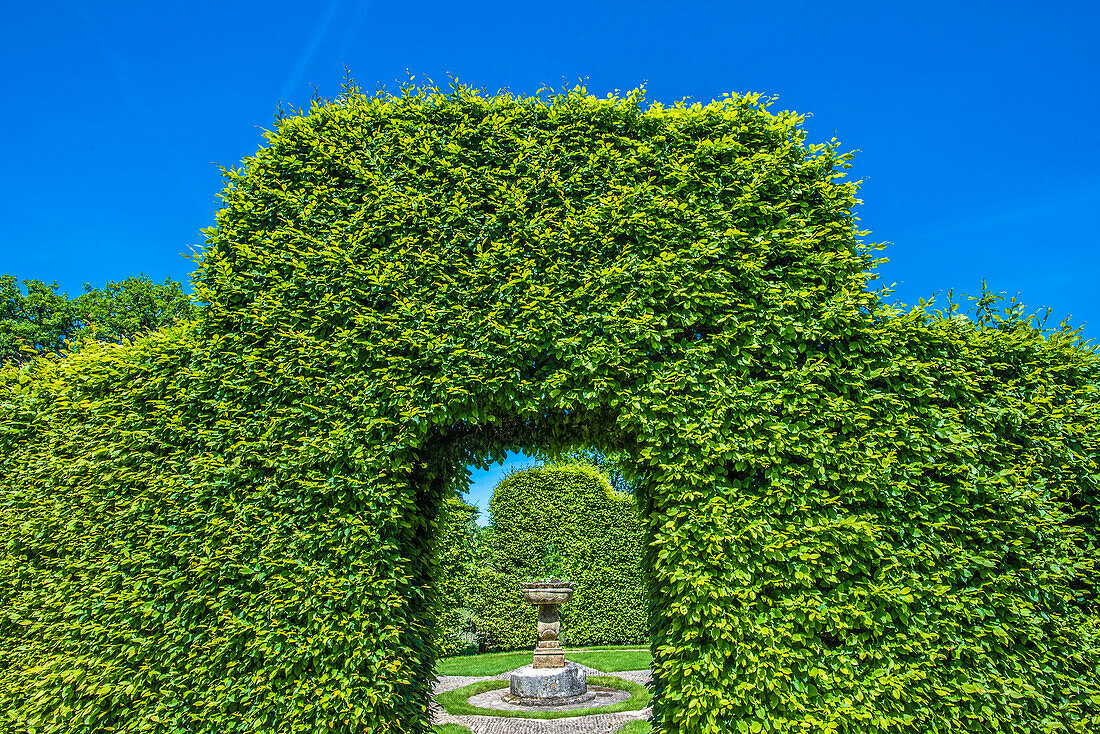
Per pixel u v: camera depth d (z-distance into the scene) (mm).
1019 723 3969
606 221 4941
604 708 9898
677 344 4660
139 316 21500
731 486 4410
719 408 4461
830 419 4473
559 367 4750
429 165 5219
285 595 4332
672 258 4766
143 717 4270
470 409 4664
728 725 4004
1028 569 4195
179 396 4809
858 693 3936
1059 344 4742
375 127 5449
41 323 20109
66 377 5285
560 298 4734
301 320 4887
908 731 3988
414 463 5008
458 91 5512
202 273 5133
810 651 4039
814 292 4742
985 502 4348
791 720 3930
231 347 4883
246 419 4699
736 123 5348
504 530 19484
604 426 5215
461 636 18531
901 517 4305
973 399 4520
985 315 4922
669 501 4496
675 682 4199
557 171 5125
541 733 8820
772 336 4637
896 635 4066
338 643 4199
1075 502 4562
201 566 4398
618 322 4680
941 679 4027
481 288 4805
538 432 5469
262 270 5004
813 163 5117
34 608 4848
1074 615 4191
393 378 4598
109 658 4434
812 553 4141
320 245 5020
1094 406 4535
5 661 4902
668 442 4484
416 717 4633
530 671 11016
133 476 4680
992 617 4152
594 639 18203
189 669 4266
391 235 5039
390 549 4543
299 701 4125
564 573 18641
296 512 4477
